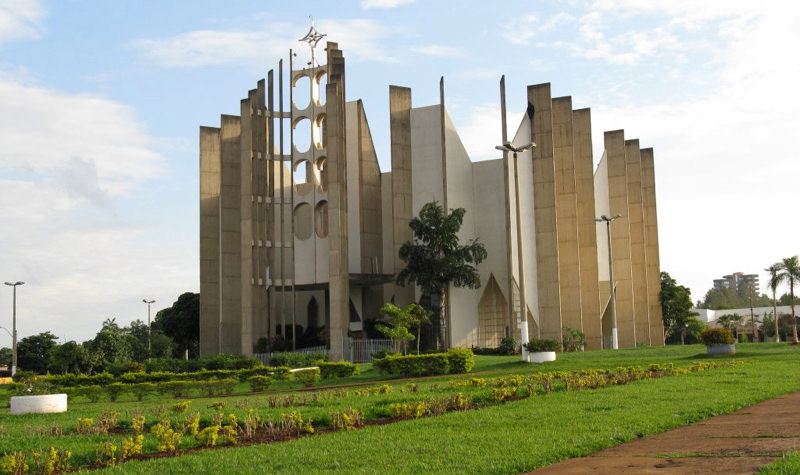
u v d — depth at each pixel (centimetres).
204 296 6406
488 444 1282
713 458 1062
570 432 1380
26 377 4078
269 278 5966
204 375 3869
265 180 6047
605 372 3089
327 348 5656
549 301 6047
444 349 5891
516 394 2255
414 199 6353
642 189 7156
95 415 2234
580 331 6109
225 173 6353
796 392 2031
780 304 13138
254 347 5784
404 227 6284
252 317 5809
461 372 3728
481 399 2123
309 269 6122
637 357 4166
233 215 6334
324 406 2081
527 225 6238
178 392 3188
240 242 6316
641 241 6869
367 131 6612
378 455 1222
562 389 2383
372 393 2508
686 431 1368
